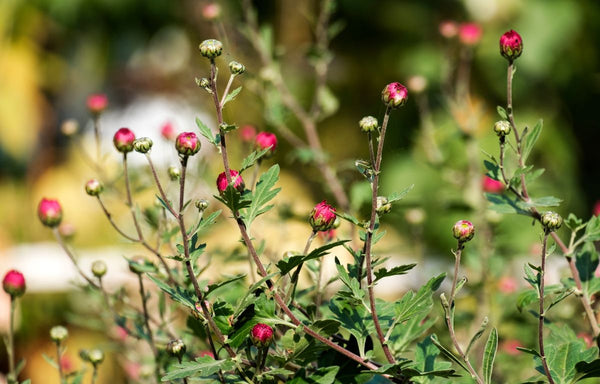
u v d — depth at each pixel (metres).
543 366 1.00
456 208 1.48
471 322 1.32
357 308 1.03
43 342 2.27
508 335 1.32
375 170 0.99
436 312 1.32
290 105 1.56
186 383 1.05
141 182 1.36
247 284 1.20
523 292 1.09
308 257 0.98
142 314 1.24
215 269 1.33
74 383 1.17
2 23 3.30
